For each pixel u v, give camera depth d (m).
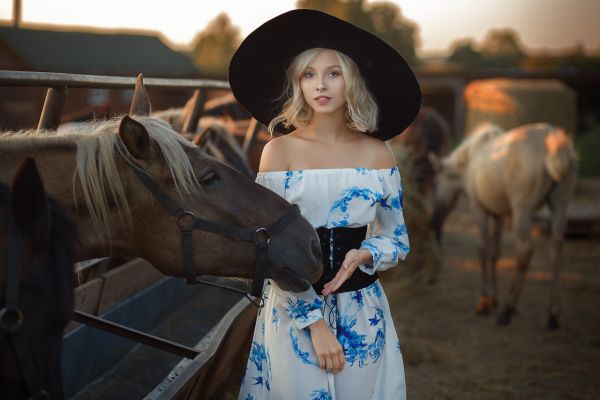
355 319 1.86
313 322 1.78
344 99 1.92
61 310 1.33
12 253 1.28
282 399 1.84
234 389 3.47
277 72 2.08
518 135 5.11
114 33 23.83
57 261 1.34
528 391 3.86
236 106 5.38
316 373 1.82
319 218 1.88
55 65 20.78
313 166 1.92
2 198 1.34
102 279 2.56
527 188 4.98
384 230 1.97
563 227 5.05
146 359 2.79
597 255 7.79
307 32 1.89
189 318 3.35
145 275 3.01
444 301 5.75
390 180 1.95
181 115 3.93
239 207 1.74
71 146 1.66
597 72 18.48
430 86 19.75
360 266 1.87
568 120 16.38
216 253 1.73
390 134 2.18
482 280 5.48
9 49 19.88
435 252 6.06
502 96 16.12
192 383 1.92
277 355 1.85
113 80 2.24
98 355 2.50
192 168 1.71
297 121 2.01
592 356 4.45
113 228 1.69
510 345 4.66
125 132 1.59
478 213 5.61
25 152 1.61
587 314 5.45
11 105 16.12
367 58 1.95
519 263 5.10
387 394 1.92
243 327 2.84
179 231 1.70
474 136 5.82
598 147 15.82
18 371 1.26
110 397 2.45
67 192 1.64
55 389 1.33
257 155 4.85
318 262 1.76
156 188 1.67
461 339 4.77
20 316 1.26
